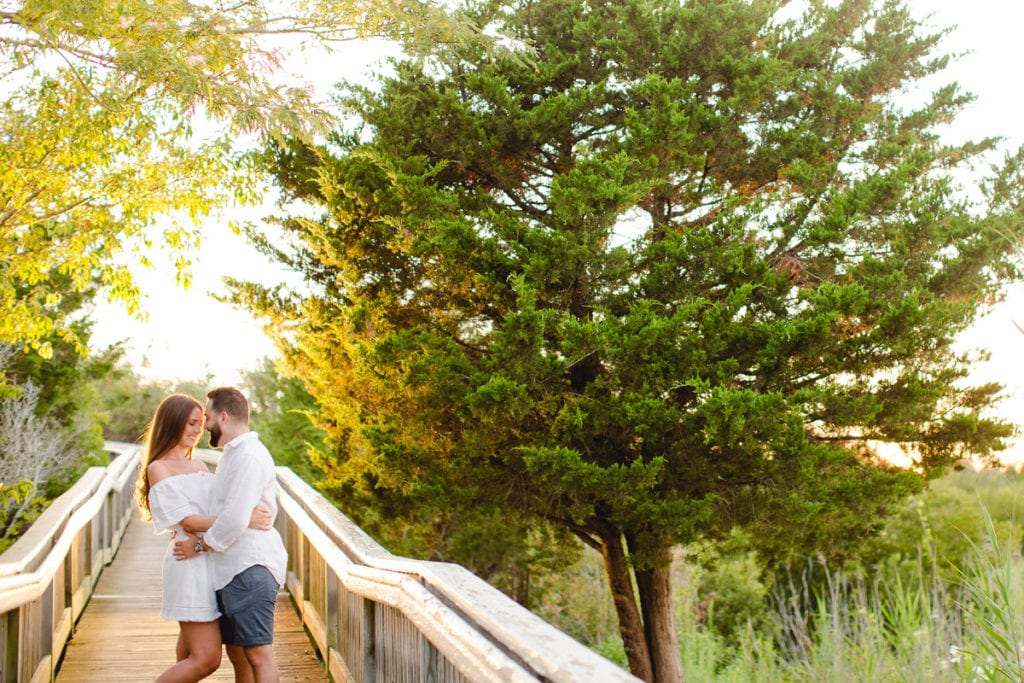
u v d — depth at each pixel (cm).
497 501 1186
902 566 1605
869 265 1157
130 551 1422
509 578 1877
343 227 1277
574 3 1356
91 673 652
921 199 1159
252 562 415
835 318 1086
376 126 1309
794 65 1465
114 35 677
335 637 621
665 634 1287
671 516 1067
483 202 1320
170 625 821
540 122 1259
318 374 1451
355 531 581
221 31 702
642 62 1327
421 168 1245
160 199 813
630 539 1285
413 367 1085
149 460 423
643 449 1173
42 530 597
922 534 1636
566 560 1634
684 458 1112
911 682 573
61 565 712
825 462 1075
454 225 1100
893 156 1329
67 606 766
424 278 1291
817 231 1139
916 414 1188
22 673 506
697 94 1374
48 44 667
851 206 1179
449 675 343
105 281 842
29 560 499
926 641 568
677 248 1145
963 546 1559
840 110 1331
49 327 859
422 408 1140
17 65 696
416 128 1304
